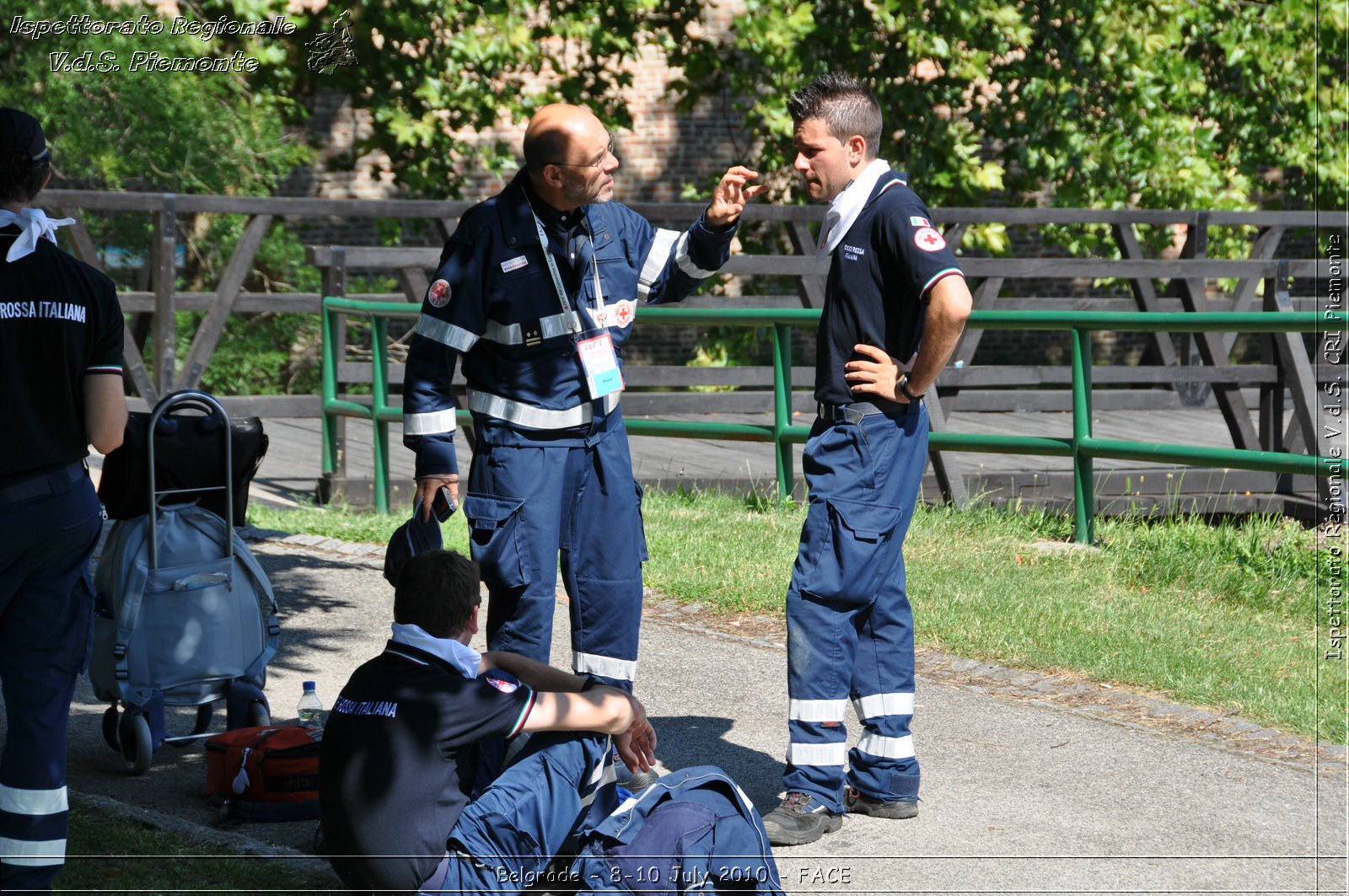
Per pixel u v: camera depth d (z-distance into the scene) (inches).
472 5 975.0
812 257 927.0
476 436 331.0
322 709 401.4
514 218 317.7
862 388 323.0
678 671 452.8
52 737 273.4
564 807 274.4
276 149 1016.9
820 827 325.7
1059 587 547.2
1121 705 420.8
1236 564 587.5
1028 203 1259.2
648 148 1480.1
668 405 856.9
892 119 1125.7
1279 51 1190.9
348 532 659.4
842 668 329.1
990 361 1592.0
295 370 1102.4
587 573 333.7
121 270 1037.2
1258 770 369.7
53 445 270.2
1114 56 1133.1
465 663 271.6
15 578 271.3
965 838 326.3
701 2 1111.0
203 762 372.5
